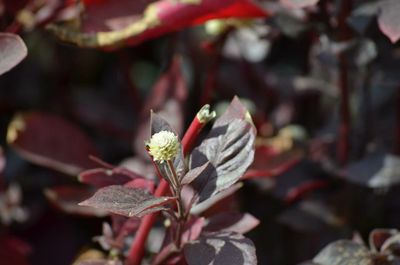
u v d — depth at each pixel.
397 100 0.53
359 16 0.48
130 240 0.46
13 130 0.52
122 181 0.42
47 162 0.52
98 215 0.50
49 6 0.51
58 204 0.50
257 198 0.56
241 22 0.52
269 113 0.59
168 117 0.54
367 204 0.53
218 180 0.40
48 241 0.58
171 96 0.54
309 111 0.60
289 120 0.59
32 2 0.51
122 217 0.44
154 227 0.49
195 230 0.41
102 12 0.48
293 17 0.50
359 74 0.51
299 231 0.55
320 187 0.53
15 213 0.56
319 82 0.57
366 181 0.49
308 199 0.53
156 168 0.39
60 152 0.52
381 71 0.50
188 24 0.48
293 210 0.52
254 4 0.46
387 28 0.44
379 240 0.43
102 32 0.48
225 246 0.40
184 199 0.43
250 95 0.60
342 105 0.51
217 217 0.43
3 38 0.42
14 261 0.53
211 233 0.41
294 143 0.55
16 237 0.57
